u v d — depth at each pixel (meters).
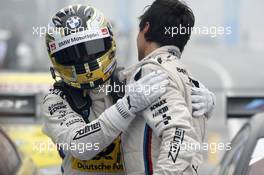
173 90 6.30
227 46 101.12
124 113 6.29
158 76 6.26
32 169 9.45
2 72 23.27
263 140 8.39
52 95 6.86
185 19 6.74
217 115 25.50
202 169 11.07
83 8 6.75
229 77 55.19
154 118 6.22
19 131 14.03
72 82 6.71
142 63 6.57
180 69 6.52
